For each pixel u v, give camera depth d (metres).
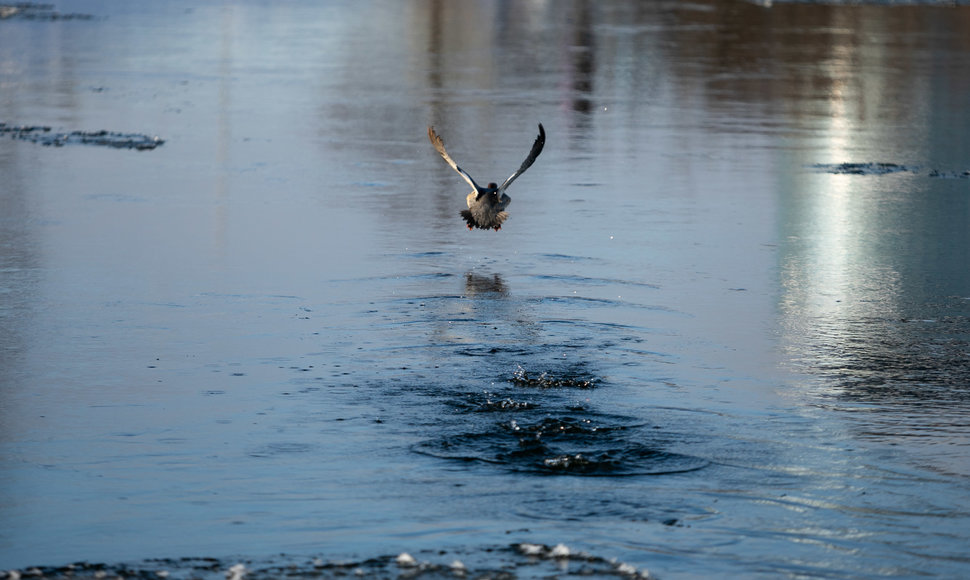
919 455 29.00
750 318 40.66
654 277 45.66
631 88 98.62
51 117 81.06
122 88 95.31
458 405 32.06
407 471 27.56
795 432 30.47
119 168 64.69
